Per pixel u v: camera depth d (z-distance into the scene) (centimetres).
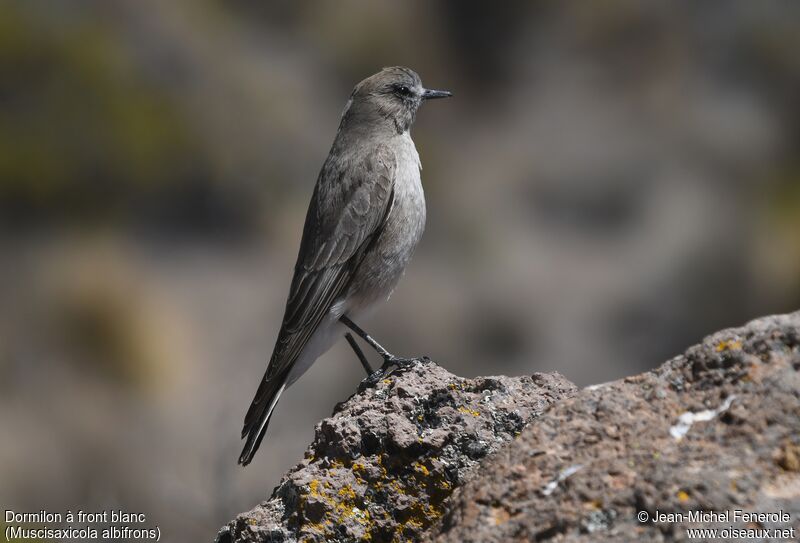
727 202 2134
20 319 1812
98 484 1370
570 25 2441
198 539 1074
